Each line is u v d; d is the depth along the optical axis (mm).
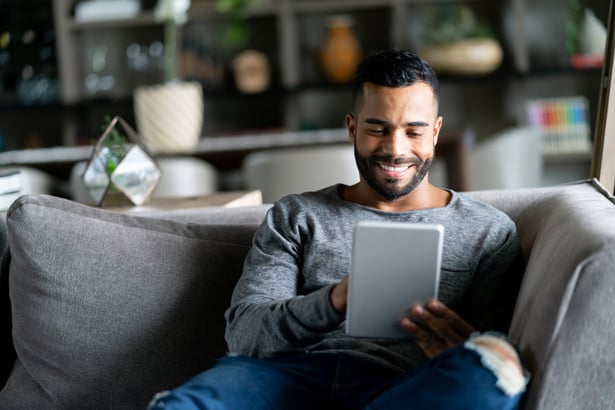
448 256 1761
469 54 5195
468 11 5398
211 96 5465
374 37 5699
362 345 1682
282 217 1837
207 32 5742
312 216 1822
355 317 1520
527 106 5395
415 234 1466
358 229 1475
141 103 4598
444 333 1506
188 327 1861
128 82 5820
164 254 1877
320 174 3924
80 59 5750
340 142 4219
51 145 5957
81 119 5734
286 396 1543
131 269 1852
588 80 5570
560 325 1376
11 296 1889
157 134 4598
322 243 1792
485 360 1337
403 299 1508
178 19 5414
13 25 5602
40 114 5945
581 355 1371
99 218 1897
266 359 1626
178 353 1854
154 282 1856
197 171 4375
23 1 5605
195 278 1876
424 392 1365
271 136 4734
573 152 5285
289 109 5613
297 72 5605
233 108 5852
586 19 5184
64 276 1835
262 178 3973
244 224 2000
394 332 1536
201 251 1898
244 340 1646
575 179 5625
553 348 1375
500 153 4871
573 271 1372
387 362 1640
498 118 5688
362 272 1491
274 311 1591
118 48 5805
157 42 5777
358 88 1767
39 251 1836
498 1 5520
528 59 5605
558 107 5309
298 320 1556
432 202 1840
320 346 1703
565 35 5562
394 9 5430
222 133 5656
